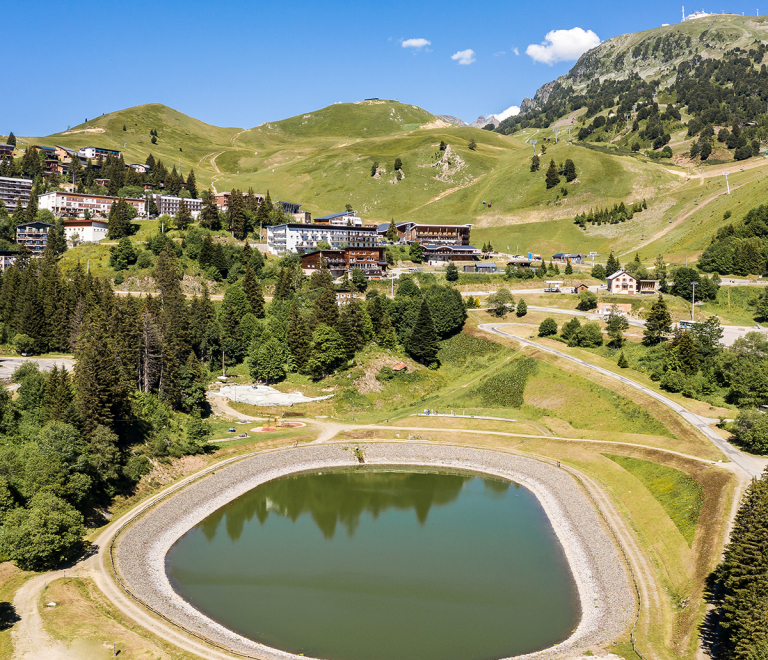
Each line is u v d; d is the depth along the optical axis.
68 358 176.25
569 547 103.75
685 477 116.81
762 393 144.88
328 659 72.94
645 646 74.38
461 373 199.50
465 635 79.00
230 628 79.69
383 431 159.50
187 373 161.62
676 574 91.25
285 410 173.88
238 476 133.25
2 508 91.50
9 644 69.44
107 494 112.06
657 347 183.12
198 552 102.19
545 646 76.50
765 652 62.50
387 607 85.81
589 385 168.50
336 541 107.44
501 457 143.62
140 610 79.88
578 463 135.62
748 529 76.19
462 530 111.75
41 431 105.50
